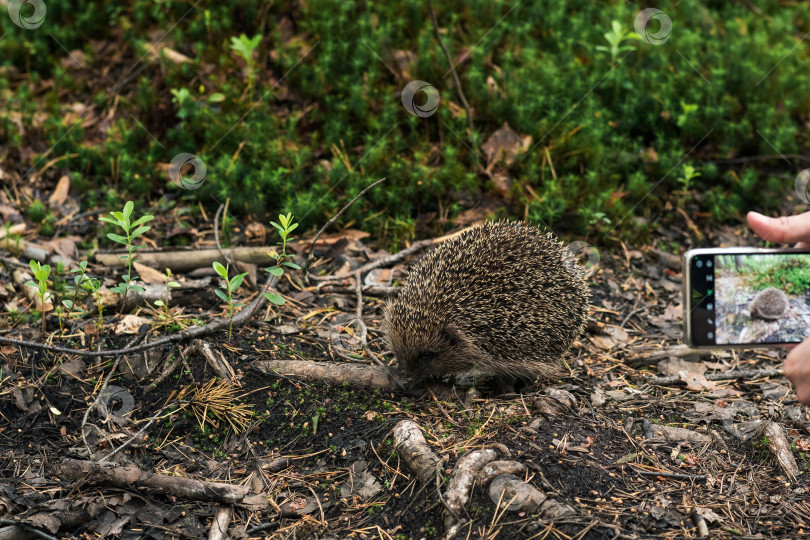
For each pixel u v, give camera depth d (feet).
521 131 8.23
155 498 6.56
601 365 7.29
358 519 6.50
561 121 8.25
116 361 6.95
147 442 6.75
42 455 6.66
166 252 7.64
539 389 7.09
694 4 9.13
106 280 7.47
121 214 7.01
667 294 7.82
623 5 8.91
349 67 8.43
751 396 7.05
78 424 6.78
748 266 6.27
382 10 8.66
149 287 7.34
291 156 8.06
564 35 8.76
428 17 8.75
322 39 8.54
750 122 8.50
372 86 8.30
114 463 6.60
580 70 8.48
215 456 6.73
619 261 7.99
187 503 6.55
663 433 6.74
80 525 6.48
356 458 6.70
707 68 8.74
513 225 7.25
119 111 8.46
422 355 7.02
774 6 9.51
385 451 6.68
